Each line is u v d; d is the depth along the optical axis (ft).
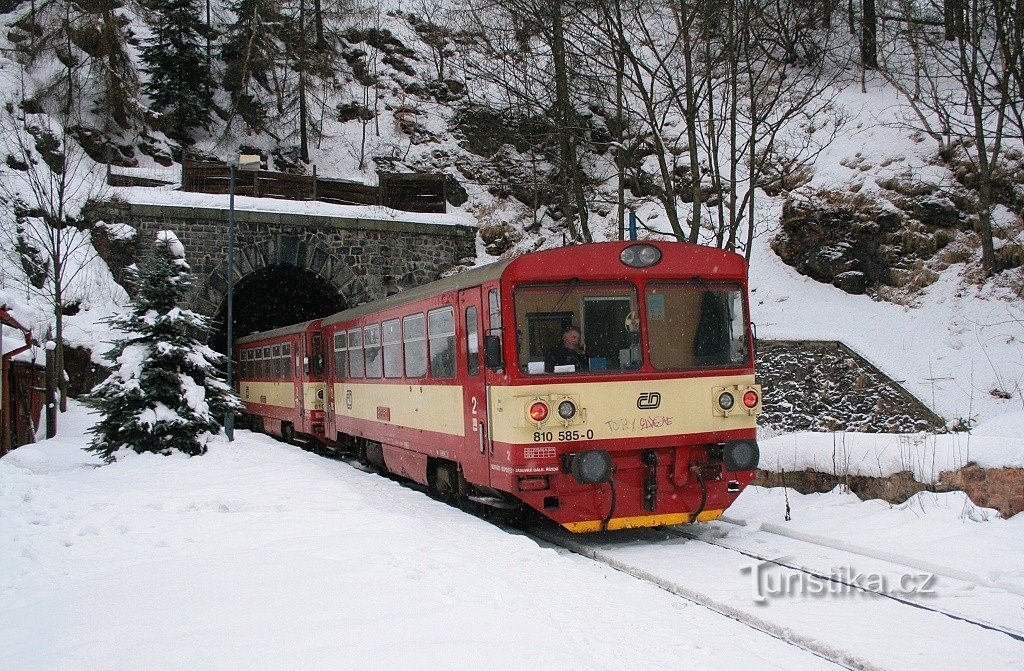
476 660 14.29
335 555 22.67
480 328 31.48
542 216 114.01
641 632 18.25
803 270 84.64
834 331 73.36
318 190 103.65
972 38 84.84
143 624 17.29
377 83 136.77
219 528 28.25
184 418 51.62
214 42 135.85
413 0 152.15
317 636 15.78
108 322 53.31
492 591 19.31
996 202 78.59
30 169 83.76
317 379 64.90
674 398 29.84
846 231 82.58
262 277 104.99
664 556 27.12
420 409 39.68
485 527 30.50
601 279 29.84
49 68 118.21
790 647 17.79
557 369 28.96
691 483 30.12
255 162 74.90
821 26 103.65
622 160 62.13
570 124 68.23
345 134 130.82
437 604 17.71
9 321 59.82
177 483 40.22
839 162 87.92
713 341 30.78
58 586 21.20
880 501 31.50
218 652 15.14
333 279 99.09
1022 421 34.86
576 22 60.23
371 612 17.22
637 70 55.47
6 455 51.39
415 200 107.45
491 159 123.54
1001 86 75.56
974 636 17.98
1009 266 74.74
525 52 69.67
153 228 91.86
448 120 130.82
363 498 34.01
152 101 124.88
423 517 32.83
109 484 40.55
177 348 52.31
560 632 16.56
